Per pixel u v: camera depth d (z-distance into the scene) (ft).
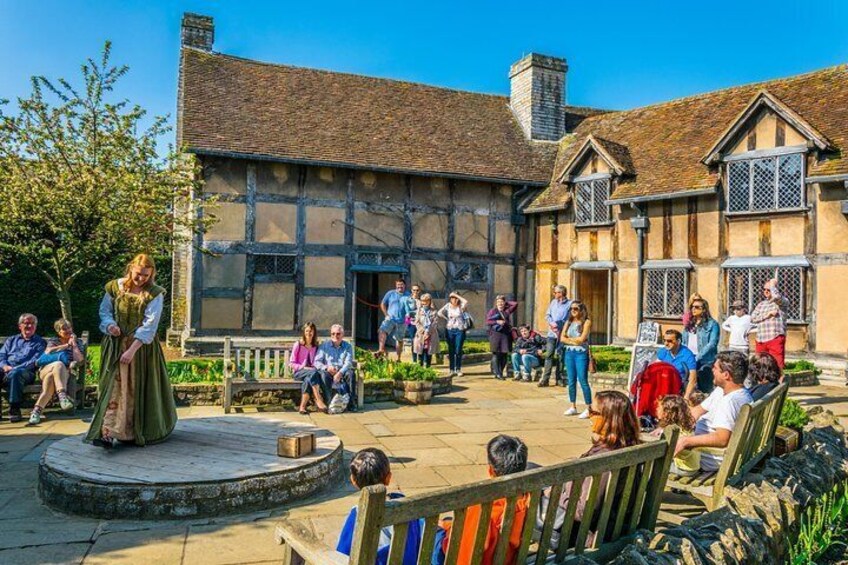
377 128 58.08
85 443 17.71
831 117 44.68
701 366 25.96
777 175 44.29
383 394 30.63
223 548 12.99
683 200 49.42
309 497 16.29
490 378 39.65
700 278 48.16
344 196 54.19
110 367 17.13
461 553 9.61
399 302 41.96
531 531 9.43
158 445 17.67
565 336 28.19
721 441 14.89
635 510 11.63
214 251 50.21
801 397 33.88
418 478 18.29
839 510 16.52
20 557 12.39
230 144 49.80
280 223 52.13
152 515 14.46
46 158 36.73
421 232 56.95
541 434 24.23
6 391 25.62
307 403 27.71
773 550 13.08
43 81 37.24
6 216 35.53
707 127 52.85
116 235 37.29
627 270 52.80
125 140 38.11
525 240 61.31
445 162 57.21
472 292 58.75
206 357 47.39
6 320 56.29
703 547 11.44
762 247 45.11
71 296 58.59
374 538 7.26
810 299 42.65
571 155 61.67
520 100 67.05
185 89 53.42
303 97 58.23
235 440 18.38
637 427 12.87
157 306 17.15
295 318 52.31
